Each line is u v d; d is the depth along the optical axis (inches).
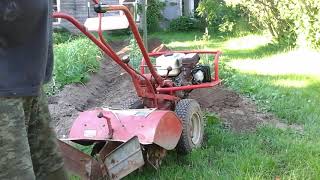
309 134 261.6
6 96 91.9
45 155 113.3
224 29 794.8
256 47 641.6
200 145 246.4
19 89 93.1
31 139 110.8
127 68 215.0
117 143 205.9
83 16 990.4
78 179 188.1
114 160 183.2
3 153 91.1
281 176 203.9
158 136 200.2
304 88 370.6
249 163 212.7
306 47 531.5
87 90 423.8
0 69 92.0
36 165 111.9
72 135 208.4
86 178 173.6
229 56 569.3
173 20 1085.1
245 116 298.5
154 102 237.3
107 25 188.9
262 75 430.3
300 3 523.2
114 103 387.5
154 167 205.3
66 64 440.5
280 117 300.0
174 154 234.4
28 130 110.3
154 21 1084.5
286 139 250.2
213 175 202.2
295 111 304.2
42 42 96.9
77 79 423.2
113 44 837.8
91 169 174.7
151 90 233.6
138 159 180.9
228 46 681.0
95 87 446.9
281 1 568.7
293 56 515.5
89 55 512.7
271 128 270.2
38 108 111.2
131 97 389.7
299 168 208.7
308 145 236.7
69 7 983.0
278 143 242.2
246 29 771.4
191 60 272.2
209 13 822.5
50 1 106.0
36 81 96.0
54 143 115.3
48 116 114.2
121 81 470.6
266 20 617.9
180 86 253.4
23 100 99.2
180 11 1138.0
